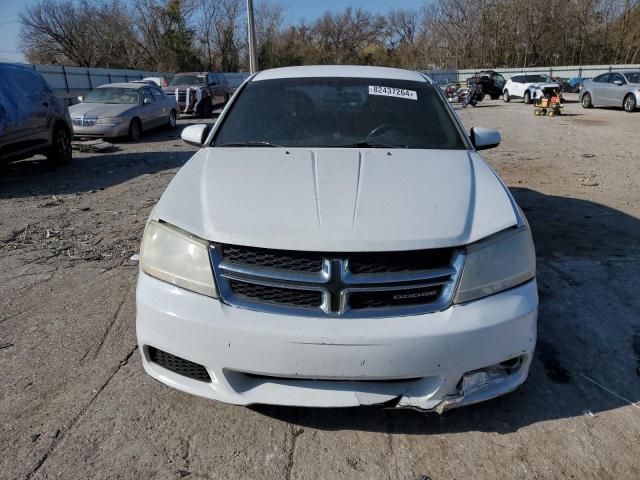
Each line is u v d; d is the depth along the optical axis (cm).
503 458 222
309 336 206
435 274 214
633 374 281
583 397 262
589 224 542
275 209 231
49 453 223
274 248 214
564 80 3994
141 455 222
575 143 1135
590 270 417
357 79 371
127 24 5022
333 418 246
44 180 807
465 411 251
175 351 221
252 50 2528
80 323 335
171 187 267
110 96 1368
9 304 362
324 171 266
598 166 859
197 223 231
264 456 223
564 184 731
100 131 1233
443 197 243
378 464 220
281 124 333
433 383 216
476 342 212
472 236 223
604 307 354
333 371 208
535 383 272
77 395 261
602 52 5744
